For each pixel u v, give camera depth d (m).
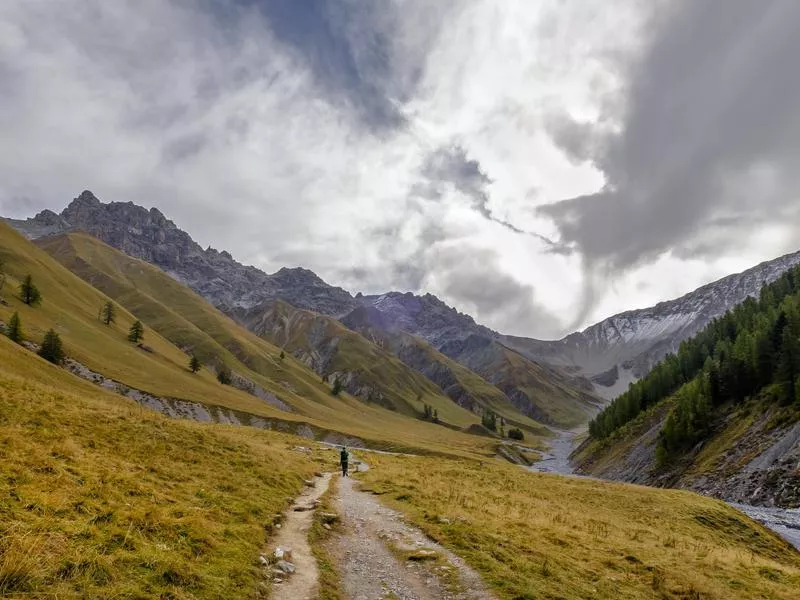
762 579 23.89
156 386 126.44
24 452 16.75
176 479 21.05
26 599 8.45
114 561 10.77
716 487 76.25
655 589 18.64
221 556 13.29
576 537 24.81
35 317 129.88
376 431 190.88
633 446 126.06
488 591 14.23
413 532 20.45
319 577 13.92
